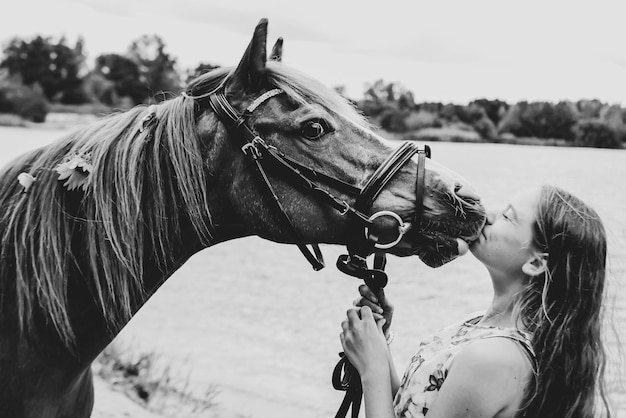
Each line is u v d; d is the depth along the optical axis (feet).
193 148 7.93
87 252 7.62
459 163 94.79
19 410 7.62
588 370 6.59
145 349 24.99
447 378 6.47
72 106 194.29
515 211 6.87
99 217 7.60
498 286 7.00
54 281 7.54
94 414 15.58
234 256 51.34
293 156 8.00
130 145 7.88
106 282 7.66
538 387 6.33
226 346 26.12
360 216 7.93
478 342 6.42
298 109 8.03
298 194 8.02
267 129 8.04
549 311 6.57
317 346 26.48
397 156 8.05
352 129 8.17
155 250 7.90
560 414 6.42
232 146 8.05
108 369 19.90
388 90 152.15
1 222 7.73
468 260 41.73
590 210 6.84
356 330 7.25
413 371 7.02
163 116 8.12
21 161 8.11
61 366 7.76
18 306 7.50
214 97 8.15
